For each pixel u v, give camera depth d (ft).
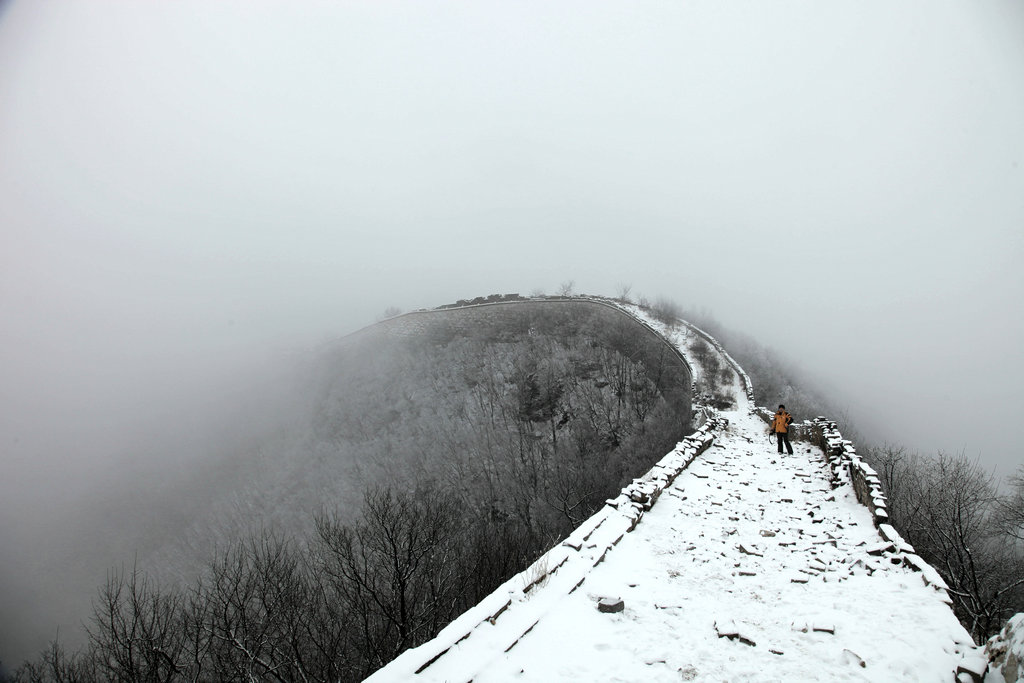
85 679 45.98
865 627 19.07
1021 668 13.20
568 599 21.27
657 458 68.28
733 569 25.88
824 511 35.53
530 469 94.58
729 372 114.52
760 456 56.44
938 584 21.45
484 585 42.83
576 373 125.80
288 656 38.40
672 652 17.43
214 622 41.42
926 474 51.83
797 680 15.76
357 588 43.32
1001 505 50.93
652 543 29.32
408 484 112.47
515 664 16.31
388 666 14.90
